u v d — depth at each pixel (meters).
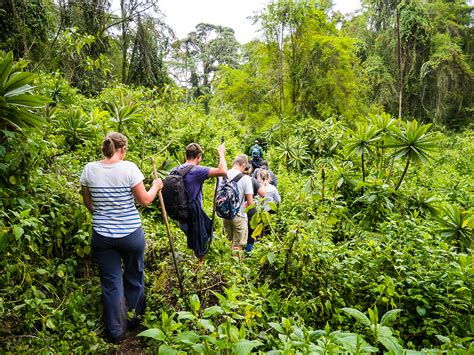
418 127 5.90
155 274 3.49
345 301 3.53
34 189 3.11
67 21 12.02
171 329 2.17
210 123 9.82
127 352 2.69
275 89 17.75
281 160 11.08
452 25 26.28
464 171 15.22
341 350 2.12
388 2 23.91
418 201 5.75
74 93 7.38
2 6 9.12
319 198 4.44
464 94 26.09
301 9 17.08
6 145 2.89
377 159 7.09
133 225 2.79
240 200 4.25
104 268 2.76
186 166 3.44
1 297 2.55
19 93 2.62
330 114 16.94
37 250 2.88
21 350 2.33
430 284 3.51
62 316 2.72
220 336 2.00
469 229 4.33
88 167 2.81
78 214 3.29
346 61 17.41
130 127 5.62
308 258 3.57
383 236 4.53
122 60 15.93
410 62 23.55
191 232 3.43
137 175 2.80
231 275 3.43
